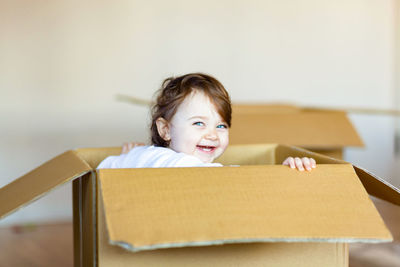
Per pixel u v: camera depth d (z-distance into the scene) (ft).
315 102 12.68
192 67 11.66
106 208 2.73
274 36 12.23
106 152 4.74
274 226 2.74
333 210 2.92
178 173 3.06
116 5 11.01
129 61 11.16
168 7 11.39
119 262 3.08
